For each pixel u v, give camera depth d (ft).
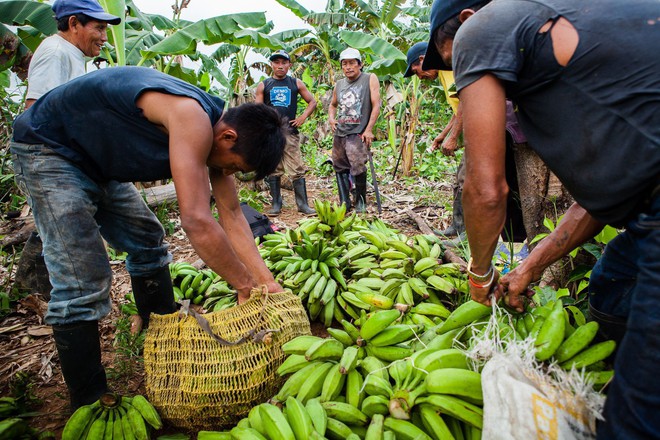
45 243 7.16
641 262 4.09
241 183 22.61
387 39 29.55
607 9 4.04
